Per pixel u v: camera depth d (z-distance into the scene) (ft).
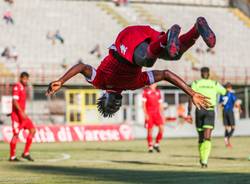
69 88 275.39
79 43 315.17
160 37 48.65
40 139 224.94
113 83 54.54
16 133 128.88
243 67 333.21
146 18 349.82
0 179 89.56
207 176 92.12
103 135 237.66
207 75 109.70
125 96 249.75
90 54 310.65
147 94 157.38
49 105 242.58
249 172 98.84
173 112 255.50
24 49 300.61
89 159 133.39
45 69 290.56
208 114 107.14
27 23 318.04
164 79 54.19
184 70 316.60
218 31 358.43
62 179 89.10
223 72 321.73
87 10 342.03
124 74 53.52
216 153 151.23
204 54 333.62
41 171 103.65
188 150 164.76
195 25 49.49
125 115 249.14
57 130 229.04
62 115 243.60
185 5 376.89
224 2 390.63
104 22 334.85
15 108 128.47
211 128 107.76
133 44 50.52
